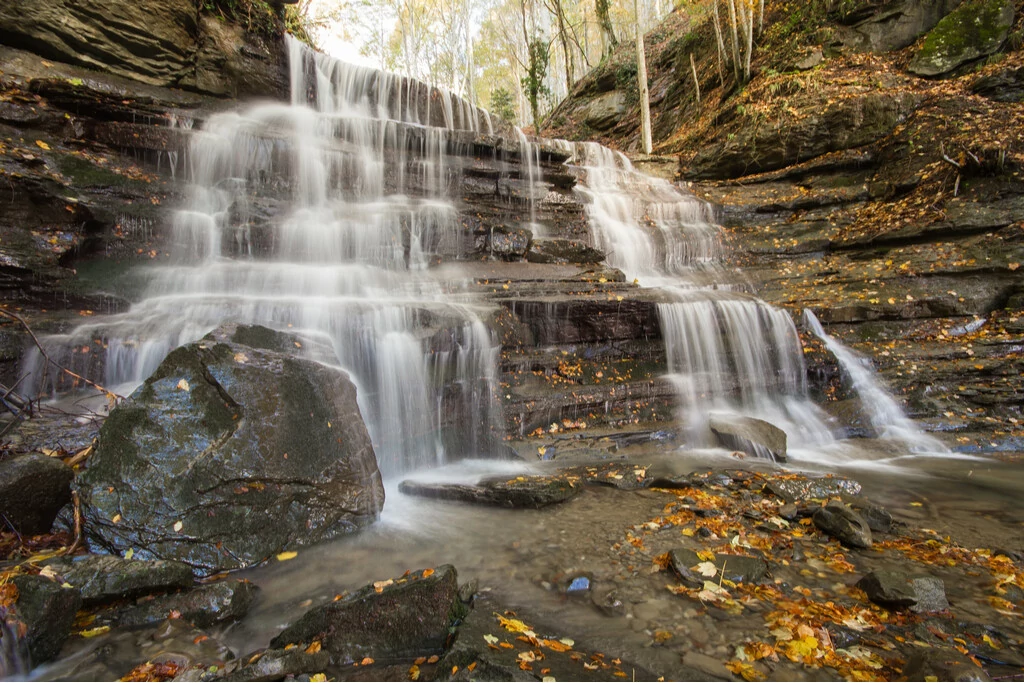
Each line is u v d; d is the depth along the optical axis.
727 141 15.99
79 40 10.20
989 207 10.17
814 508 4.61
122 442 4.00
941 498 5.32
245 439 4.15
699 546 4.09
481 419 6.59
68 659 2.88
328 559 4.02
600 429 6.90
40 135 8.47
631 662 2.82
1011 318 8.54
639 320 8.14
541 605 3.39
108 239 7.87
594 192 13.98
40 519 3.96
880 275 10.05
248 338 4.83
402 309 6.69
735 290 10.82
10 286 6.43
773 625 3.13
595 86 27.14
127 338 5.93
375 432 6.03
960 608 3.34
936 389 7.88
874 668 2.74
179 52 11.48
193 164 9.77
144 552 3.71
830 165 13.84
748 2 17.52
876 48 15.80
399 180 11.35
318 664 2.80
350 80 15.04
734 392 8.00
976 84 12.64
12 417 5.05
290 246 8.94
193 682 2.62
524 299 7.75
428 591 3.11
